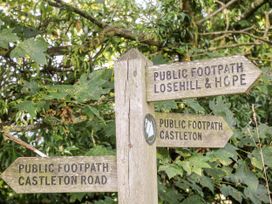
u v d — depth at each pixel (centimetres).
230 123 236
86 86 204
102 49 272
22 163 170
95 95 202
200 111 236
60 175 166
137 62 158
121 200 156
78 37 269
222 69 152
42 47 203
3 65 242
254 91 285
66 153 246
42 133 243
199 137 179
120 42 276
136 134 156
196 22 309
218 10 329
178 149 218
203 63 154
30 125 222
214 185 243
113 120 229
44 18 266
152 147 159
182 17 283
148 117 158
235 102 280
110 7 278
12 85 239
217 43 330
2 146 242
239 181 235
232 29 355
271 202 220
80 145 251
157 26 281
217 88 152
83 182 163
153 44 281
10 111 230
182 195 232
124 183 156
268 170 256
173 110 253
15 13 259
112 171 160
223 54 299
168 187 230
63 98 204
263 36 324
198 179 225
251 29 332
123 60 159
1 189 302
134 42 278
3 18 252
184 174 225
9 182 171
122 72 159
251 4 362
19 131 221
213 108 238
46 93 210
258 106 294
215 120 184
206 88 153
